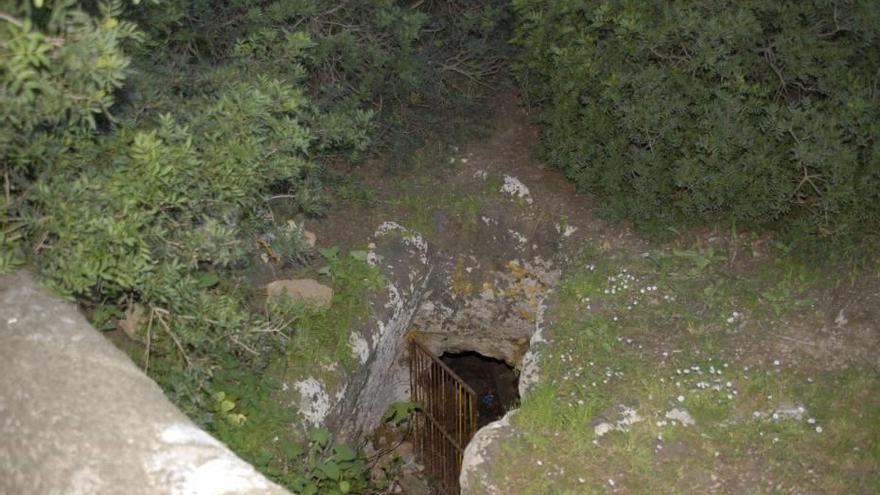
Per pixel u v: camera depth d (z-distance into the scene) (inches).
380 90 286.7
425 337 301.4
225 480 130.4
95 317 200.5
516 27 298.4
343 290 261.9
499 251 291.4
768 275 254.1
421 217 290.4
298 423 229.1
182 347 200.5
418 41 301.7
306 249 251.8
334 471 223.8
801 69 246.2
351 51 269.6
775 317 243.0
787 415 218.5
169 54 243.4
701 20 247.4
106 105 152.7
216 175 193.3
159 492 128.7
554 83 277.0
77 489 130.8
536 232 288.2
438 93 303.1
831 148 240.4
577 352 241.1
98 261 168.1
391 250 280.2
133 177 174.6
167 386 199.2
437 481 292.0
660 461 211.9
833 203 244.8
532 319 293.4
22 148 165.9
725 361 233.3
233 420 212.8
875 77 249.3
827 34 251.0
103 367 148.9
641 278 260.8
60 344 151.8
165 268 182.7
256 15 252.4
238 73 231.3
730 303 248.8
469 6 302.7
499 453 216.7
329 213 284.8
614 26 261.4
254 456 213.3
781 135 246.8
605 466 211.3
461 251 293.1
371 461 282.5
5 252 167.6
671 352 237.5
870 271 246.4
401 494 286.8
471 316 297.3
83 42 142.3
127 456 133.8
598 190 285.6
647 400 225.3
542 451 215.9
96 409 140.3
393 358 283.3
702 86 254.4
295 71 239.0
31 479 134.0
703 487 205.6
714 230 268.5
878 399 219.5
